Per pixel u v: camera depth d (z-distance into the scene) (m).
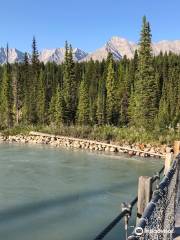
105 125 59.50
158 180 9.67
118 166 29.61
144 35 55.25
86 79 83.31
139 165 30.44
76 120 64.62
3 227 14.38
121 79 71.62
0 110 73.75
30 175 24.77
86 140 45.41
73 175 25.02
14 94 74.19
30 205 17.41
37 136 53.62
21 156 35.03
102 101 63.41
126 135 46.75
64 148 43.97
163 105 62.78
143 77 54.59
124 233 13.29
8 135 58.50
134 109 57.88
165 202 6.89
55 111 64.81
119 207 17.16
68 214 16.03
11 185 21.55
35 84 72.69
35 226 14.55
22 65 86.69
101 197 18.94
